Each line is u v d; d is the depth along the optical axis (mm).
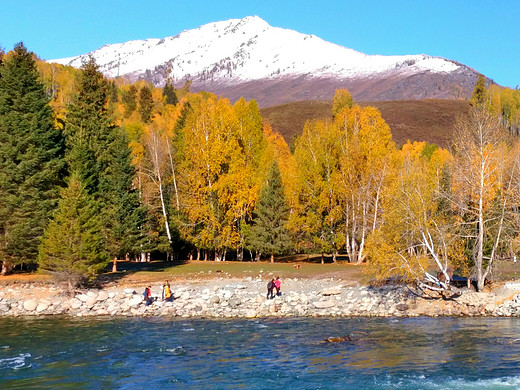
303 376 16641
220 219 48125
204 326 25062
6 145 39656
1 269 42531
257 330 23891
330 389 15328
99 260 35844
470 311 27516
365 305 29188
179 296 32719
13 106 41219
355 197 48062
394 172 46125
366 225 47812
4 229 39906
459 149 31203
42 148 41094
